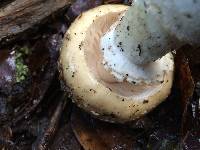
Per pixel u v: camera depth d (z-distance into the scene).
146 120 0.13
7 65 0.12
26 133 0.12
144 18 0.08
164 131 0.13
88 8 0.14
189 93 0.12
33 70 0.13
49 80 0.13
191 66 0.13
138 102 0.11
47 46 0.13
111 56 0.11
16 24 0.13
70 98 0.12
